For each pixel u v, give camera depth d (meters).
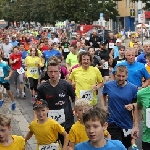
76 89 9.20
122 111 7.54
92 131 4.50
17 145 5.75
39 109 6.84
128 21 76.75
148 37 50.06
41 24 91.62
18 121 12.22
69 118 7.80
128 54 9.43
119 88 7.58
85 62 9.11
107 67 15.73
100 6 64.31
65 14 64.81
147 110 6.86
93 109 4.62
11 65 16.50
